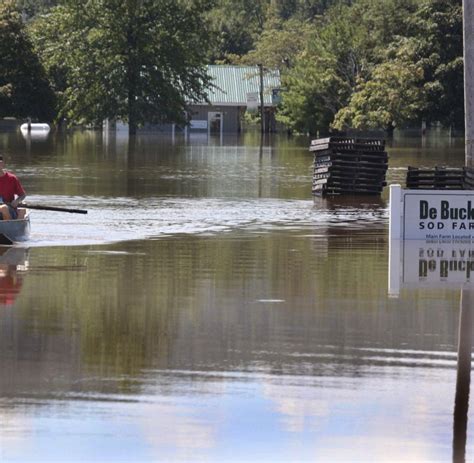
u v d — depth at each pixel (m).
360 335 32.72
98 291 38.94
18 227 51.00
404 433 24.48
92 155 133.25
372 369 29.09
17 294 38.22
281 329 33.31
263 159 130.00
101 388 27.08
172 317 34.81
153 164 116.06
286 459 23.09
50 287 39.56
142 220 61.03
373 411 25.80
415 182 60.47
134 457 23.03
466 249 49.78
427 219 52.06
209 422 24.95
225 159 129.00
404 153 148.88
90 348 30.73
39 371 28.39
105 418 25.03
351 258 47.44
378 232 56.97
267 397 26.62
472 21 58.34
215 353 30.41
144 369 28.72
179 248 49.97
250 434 24.28
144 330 32.97
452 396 26.94
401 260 46.81
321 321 34.53
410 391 27.28
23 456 22.97
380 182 79.44
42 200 71.62
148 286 40.09
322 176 79.44
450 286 40.75
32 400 26.12
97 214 63.41
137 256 47.28
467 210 51.78
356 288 40.19
